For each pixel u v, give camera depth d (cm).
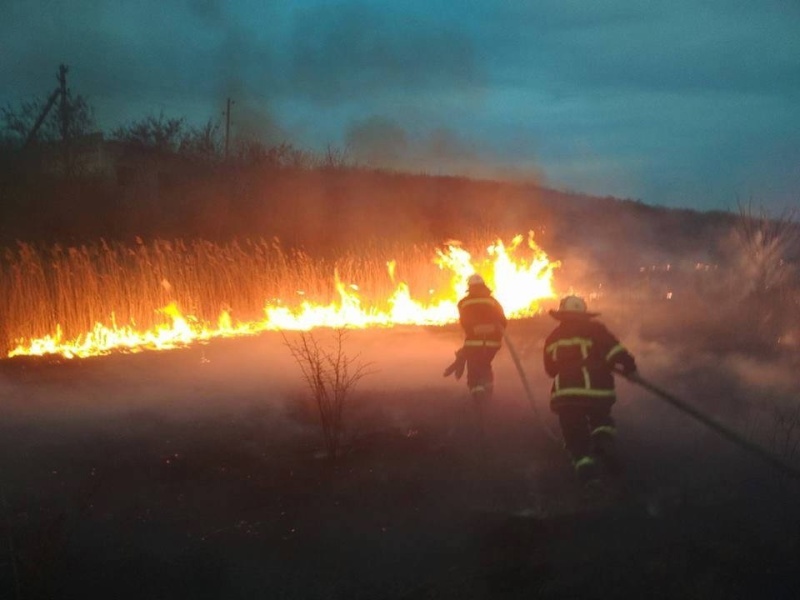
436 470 765
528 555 579
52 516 667
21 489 734
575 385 727
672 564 561
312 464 794
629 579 542
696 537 604
